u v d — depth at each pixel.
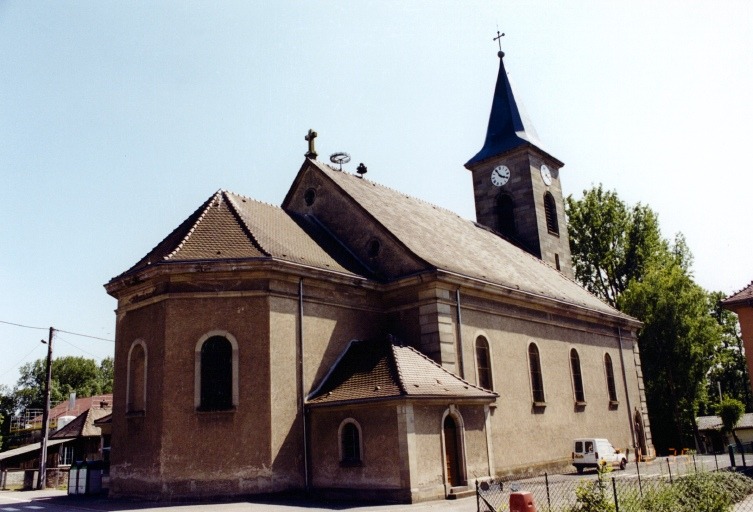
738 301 23.31
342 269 21.56
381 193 28.16
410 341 21.80
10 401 83.50
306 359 19.50
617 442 31.14
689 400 43.16
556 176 40.12
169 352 18.36
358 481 17.67
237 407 18.05
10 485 33.38
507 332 24.98
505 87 40.31
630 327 35.72
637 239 50.72
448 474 18.44
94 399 62.62
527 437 24.33
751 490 16.70
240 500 17.19
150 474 17.91
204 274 18.89
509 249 33.19
